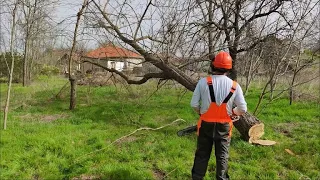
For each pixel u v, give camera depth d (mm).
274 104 11211
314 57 11156
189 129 5312
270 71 10492
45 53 26750
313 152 6137
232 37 9680
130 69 11070
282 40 8953
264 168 5320
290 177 4965
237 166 5316
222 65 3988
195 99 4098
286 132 7758
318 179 4941
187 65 9250
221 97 3979
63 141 6488
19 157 5559
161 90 14680
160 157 5777
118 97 13617
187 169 5203
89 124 8523
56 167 5203
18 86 21906
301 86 13984
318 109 10539
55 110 10945
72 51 10617
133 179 4777
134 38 8672
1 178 4766
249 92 14406
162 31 8195
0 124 8422
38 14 12945
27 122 8898
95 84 16375
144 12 8469
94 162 5488
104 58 10750
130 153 5953
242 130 6684
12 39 7996
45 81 24312
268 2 8867
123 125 8383
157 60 8836
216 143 4129
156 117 9531
